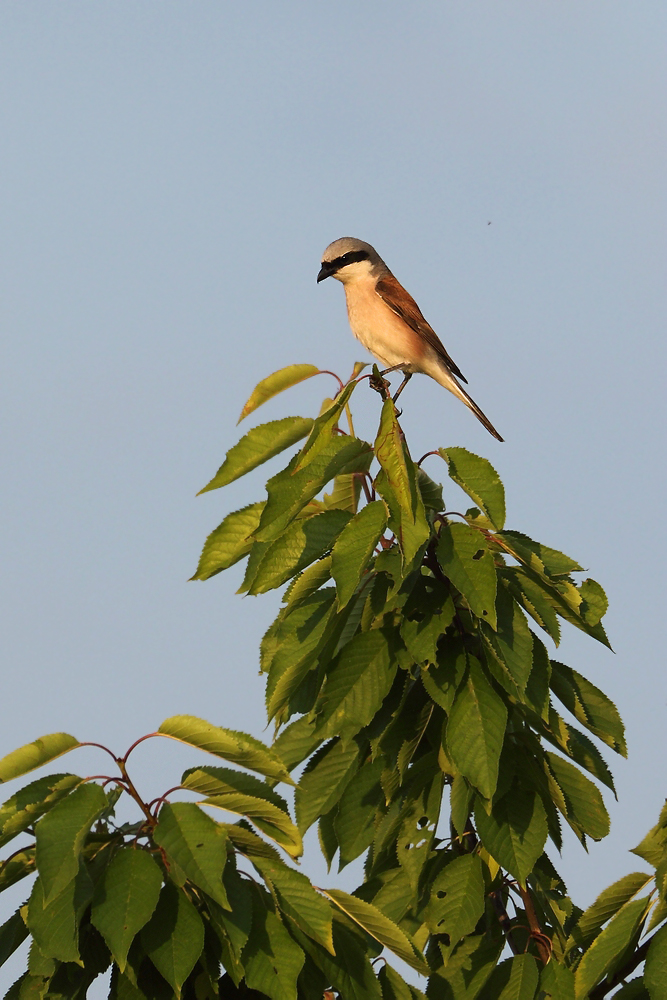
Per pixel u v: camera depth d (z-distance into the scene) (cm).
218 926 567
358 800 776
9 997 598
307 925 578
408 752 745
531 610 717
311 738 797
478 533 696
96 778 584
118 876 543
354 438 720
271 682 723
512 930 765
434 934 766
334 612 725
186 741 589
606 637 740
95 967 608
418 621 712
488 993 724
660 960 640
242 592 745
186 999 600
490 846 708
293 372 771
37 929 535
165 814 560
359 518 677
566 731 738
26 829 580
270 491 708
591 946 676
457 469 718
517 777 733
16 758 574
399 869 779
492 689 698
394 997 630
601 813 738
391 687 756
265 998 620
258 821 605
